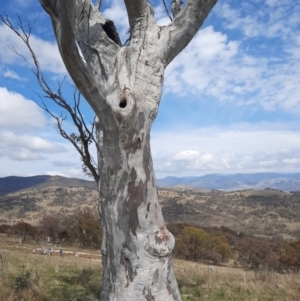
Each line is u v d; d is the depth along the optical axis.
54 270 9.68
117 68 3.71
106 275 3.49
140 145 3.53
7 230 53.47
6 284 6.65
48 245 36.56
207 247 35.16
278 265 26.20
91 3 4.11
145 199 3.47
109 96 3.61
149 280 3.33
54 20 3.06
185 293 7.69
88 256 25.27
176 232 41.72
